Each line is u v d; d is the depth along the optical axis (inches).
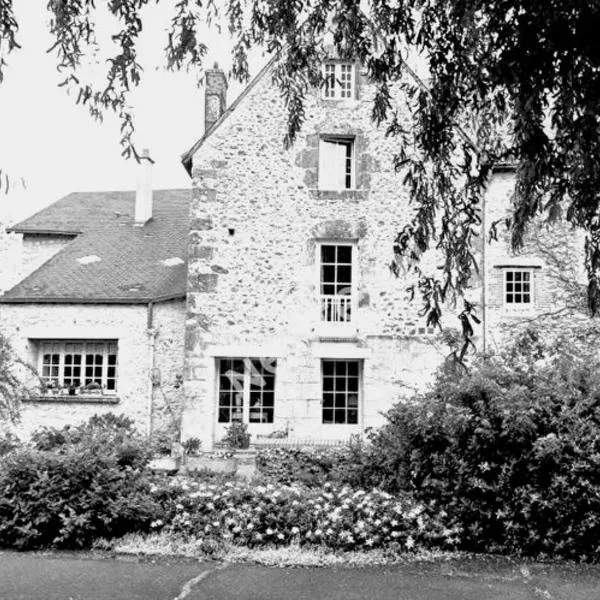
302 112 191.0
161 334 526.9
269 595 183.9
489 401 240.5
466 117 185.0
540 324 501.0
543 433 233.0
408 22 156.9
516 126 146.6
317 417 492.4
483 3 134.4
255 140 516.4
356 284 507.5
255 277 504.4
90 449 245.3
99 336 526.3
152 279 564.7
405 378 492.7
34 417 510.3
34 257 682.2
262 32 172.7
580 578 201.6
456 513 235.6
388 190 510.0
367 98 518.3
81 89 137.3
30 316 529.7
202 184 512.1
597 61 119.9
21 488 234.1
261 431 496.1
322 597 182.9
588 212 139.7
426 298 159.5
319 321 501.7
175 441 484.4
